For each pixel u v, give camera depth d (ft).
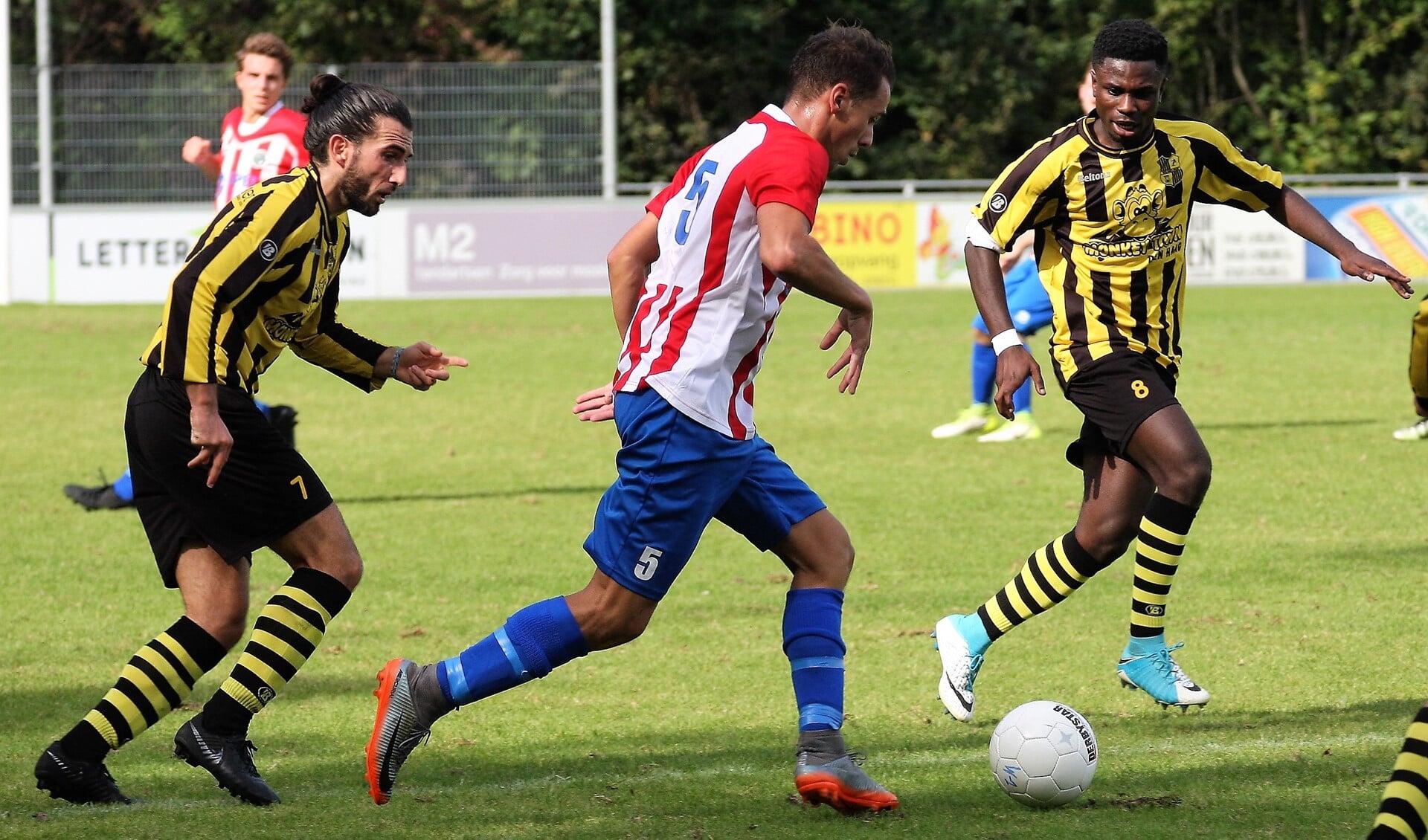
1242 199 51.13
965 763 46.01
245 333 41.75
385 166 42.73
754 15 328.49
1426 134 362.33
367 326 186.29
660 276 40.83
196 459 40.57
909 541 80.84
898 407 130.72
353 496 96.22
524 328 185.37
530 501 93.97
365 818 41.01
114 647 61.93
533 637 40.81
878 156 340.80
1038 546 79.46
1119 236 49.93
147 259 218.59
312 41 307.78
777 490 42.63
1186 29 361.71
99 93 224.33
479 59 314.55
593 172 230.68
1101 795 42.34
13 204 226.17
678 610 67.46
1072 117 360.28
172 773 45.96
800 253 38.34
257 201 41.45
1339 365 150.82
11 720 51.65
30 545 82.07
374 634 63.93
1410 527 81.71
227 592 42.60
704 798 42.70
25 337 176.24
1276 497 90.68
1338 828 38.93
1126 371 49.60
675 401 39.37
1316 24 376.68
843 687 42.24
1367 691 52.85
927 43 342.03
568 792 43.42
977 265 51.39
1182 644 51.85
